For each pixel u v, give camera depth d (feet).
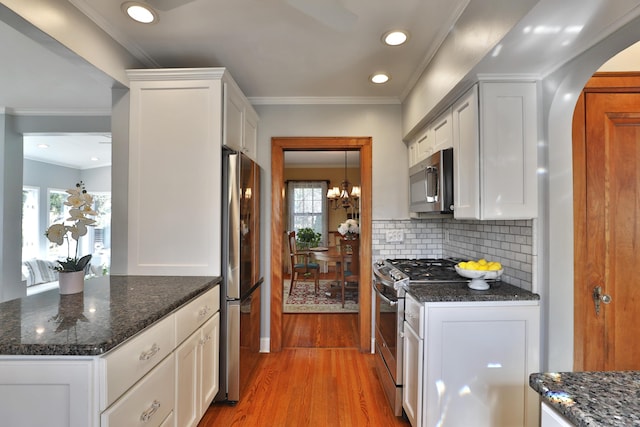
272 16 5.77
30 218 20.03
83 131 11.19
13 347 3.18
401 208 9.86
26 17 4.41
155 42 6.64
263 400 7.23
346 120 9.92
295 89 9.14
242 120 8.06
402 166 9.89
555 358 5.26
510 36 4.15
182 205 6.69
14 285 10.97
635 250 5.44
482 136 5.41
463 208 5.96
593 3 3.48
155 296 5.02
